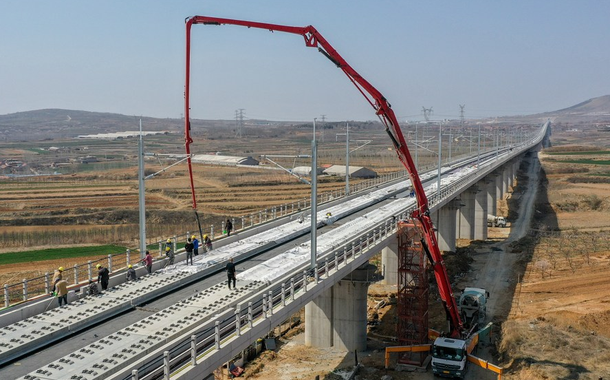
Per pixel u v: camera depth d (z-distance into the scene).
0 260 74.62
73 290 34.97
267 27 44.19
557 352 48.12
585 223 114.62
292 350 52.28
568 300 62.66
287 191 148.25
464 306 54.34
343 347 51.69
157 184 161.00
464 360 45.22
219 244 49.84
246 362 49.44
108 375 23.77
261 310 32.12
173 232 98.38
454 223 88.25
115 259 74.81
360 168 174.88
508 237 103.38
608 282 68.00
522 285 69.75
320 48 44.97
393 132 48.34
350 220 63.81
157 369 23.91
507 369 46.62
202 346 26.91
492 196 122.31
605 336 52.88
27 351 27.03
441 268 49.75
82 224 106.38
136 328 29.12
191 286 38.44
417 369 47.38
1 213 111.12
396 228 54.19
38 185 157.12
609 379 43.16
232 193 145.25
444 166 134.75
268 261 44.38
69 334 29.31
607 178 171.88
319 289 37.62
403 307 49.47
